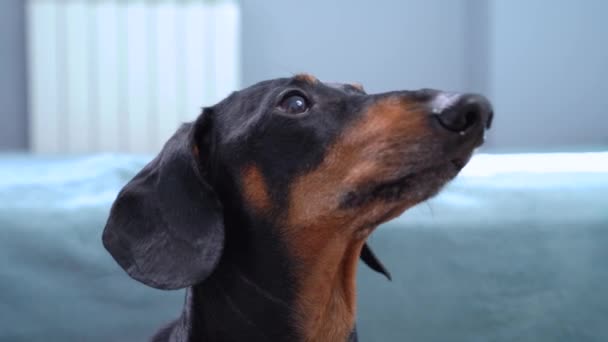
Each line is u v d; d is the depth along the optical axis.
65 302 0.83
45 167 0.99
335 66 1.61
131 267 0.64
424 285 0.82
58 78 1.54
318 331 0.65
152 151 1.57
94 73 1.54
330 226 0.63
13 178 0.90
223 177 0.65
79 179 0.90
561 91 1.45
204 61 1.54
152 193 0.65
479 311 0.82
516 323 0.81
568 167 0.92
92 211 0.85
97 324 0.83
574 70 1.45
